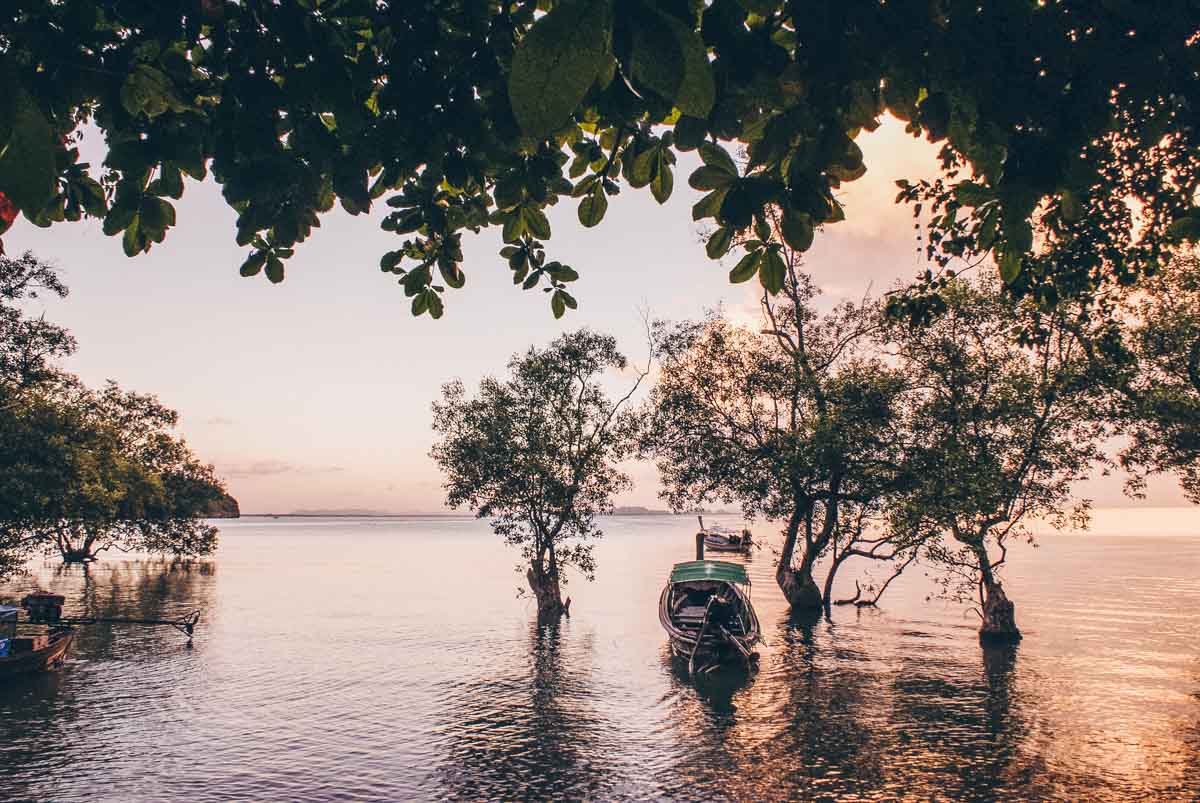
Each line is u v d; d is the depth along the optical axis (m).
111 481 41.81
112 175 2.79
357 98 2.87
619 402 39.78
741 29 2.06
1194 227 3.41
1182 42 2.37
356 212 2.94
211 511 77.56
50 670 29.52
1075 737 20.59
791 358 38.78
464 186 3.21
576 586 63.09
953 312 31.08
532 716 23.80
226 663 31.30
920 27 2.10
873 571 68.12
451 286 4.26
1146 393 27.39
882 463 34.12
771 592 53.91
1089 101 2.36
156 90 2.58
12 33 2.33
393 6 2.84
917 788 17.39
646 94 2.15
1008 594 52.03
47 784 18.09
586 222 3.01
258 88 2.51
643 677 28.55
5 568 32.53
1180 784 17.16
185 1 2.53
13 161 1.15
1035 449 30.34
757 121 2.26
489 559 104.12
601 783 18.23
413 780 18.58
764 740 20.95
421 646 35.12
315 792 17.84
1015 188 2.42
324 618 44.12
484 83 2.93
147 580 67.62
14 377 34.19
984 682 26.64
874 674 28.03
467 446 37.59
